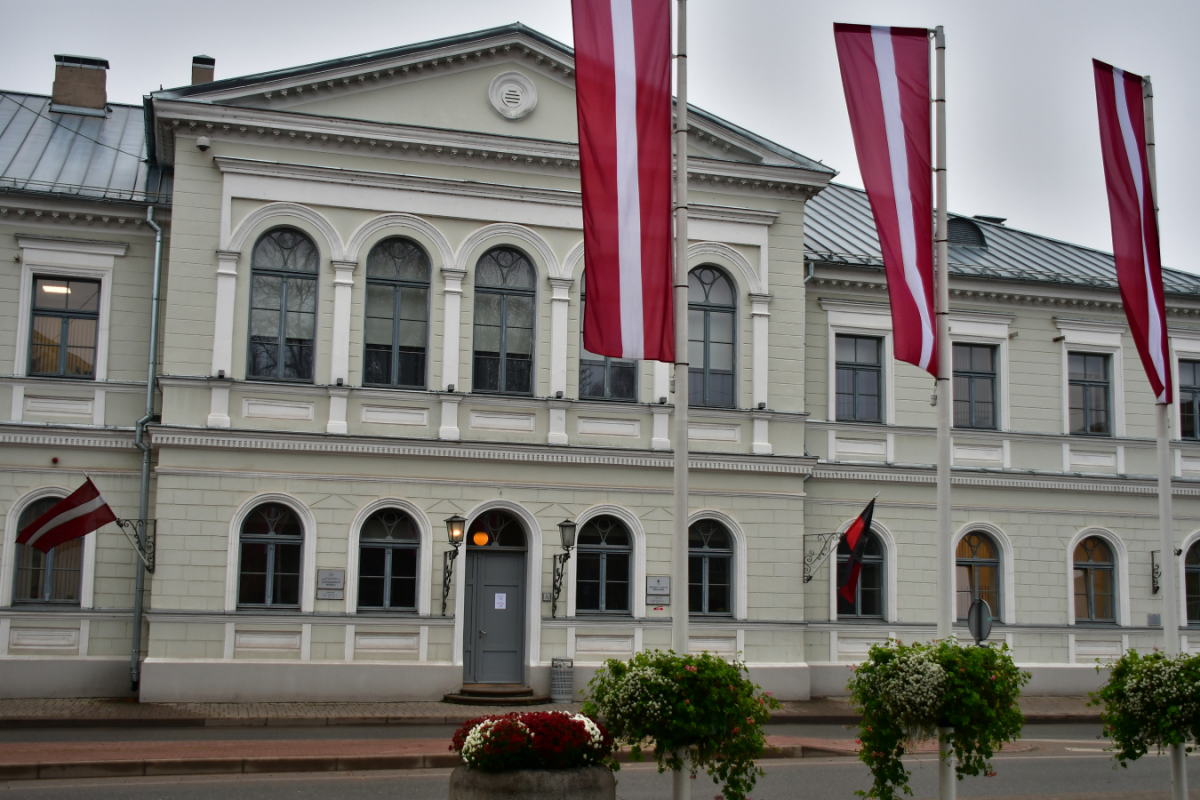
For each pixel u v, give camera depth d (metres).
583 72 13.05
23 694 22.23
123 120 29.94
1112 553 28.75
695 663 11.15
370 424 23.17
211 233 22.83
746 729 10.99
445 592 23.06
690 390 25.16
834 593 26.28
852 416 27.55
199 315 22.61
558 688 22.97
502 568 23.81
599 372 24.61
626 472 24.36
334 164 23.58
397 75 24.02
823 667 25.83
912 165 14.03
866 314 27.73
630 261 12.80
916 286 13.76
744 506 25.00
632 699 10.82
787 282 25.95
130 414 23.53
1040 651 27.75
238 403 22.58
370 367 23.47
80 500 21.53
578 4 13.15
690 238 25.36
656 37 13.23
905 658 11.53
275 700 22.00
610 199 12.88
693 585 24.72
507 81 24.64
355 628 22.56
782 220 26.05
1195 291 30.25
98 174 25.28
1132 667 13.27
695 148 25.67
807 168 25.86
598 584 24.11
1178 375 30.19
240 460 22.41
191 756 16.16
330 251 23.33
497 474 23.66
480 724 10.63
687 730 10.65
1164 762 19.20
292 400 22.84
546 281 24.38
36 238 23.50
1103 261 31.36
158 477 22.05
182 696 21.59
